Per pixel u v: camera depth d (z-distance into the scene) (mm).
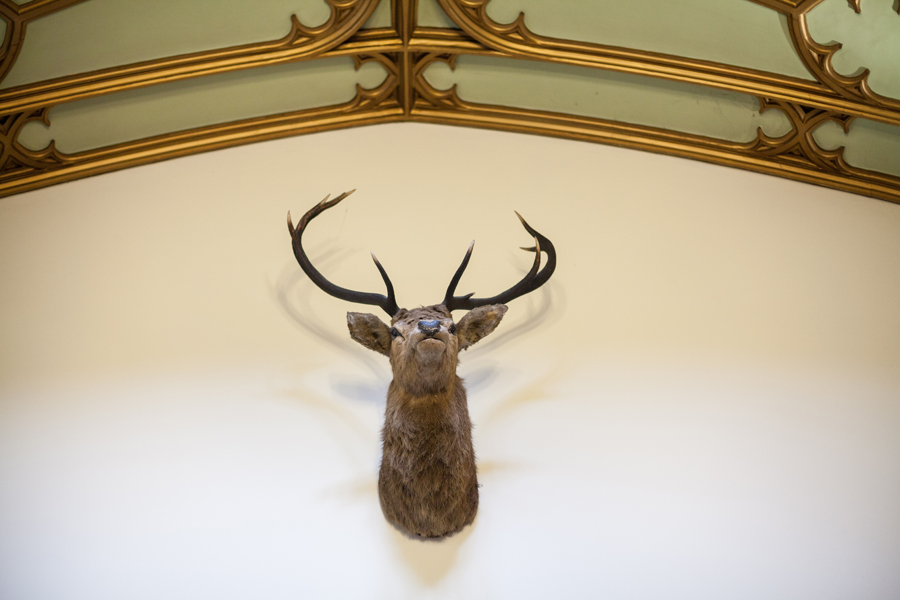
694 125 4594
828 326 3785
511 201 4273
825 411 3471
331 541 3031
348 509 3109
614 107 4617
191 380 3475
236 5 4070
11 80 4062
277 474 3197
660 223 4223
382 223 4121
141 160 4512
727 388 3516
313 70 4484
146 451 3260
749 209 4359
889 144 4348
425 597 2906
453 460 2906
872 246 4191
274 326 3666
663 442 3328
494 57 4488
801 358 3645
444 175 4418
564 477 3209
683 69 4305
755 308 3836
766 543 3096
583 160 4586
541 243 3359
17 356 3551
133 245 4027
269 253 3975
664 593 2963
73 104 4246
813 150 4469
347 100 4695
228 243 4027
